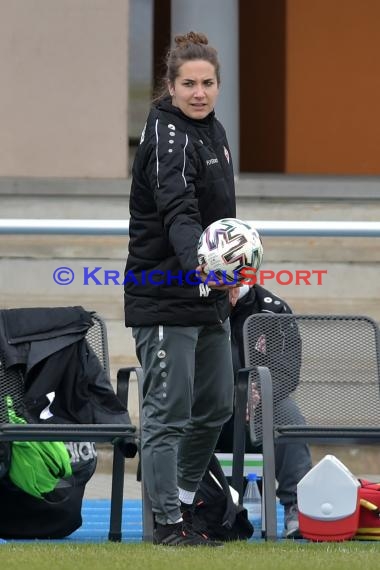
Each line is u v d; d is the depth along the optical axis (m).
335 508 19.39
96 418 19.73
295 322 21.02
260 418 20.22
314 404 21.09
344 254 33.53
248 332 20.86
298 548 18.08
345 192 34.91
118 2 35.84
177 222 17.59
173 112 18.22
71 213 34.16
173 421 18.36
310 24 49.53
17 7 35.75
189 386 18.30
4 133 35.75
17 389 19.80
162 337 18.14
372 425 20.97
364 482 20.25
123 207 34.28
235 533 19.58
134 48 52.31
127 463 30.25
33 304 32.75
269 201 34.81
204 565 15.78
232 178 18.67
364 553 17.33
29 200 34.12
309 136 49.97
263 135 51.81
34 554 16.92
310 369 21.12
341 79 49.75
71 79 35.81
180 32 37.06
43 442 19.89
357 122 49.94
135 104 51.56
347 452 30.33
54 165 35.81
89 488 27.72
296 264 33.41
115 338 32.12
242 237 17.30
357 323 21.27
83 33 35.84
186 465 19.31
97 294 32.88
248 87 52.41
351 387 21.16
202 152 18.12
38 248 32.81
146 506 18.95
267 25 51.00
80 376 19.75
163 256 18.19
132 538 20.67
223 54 37.03
